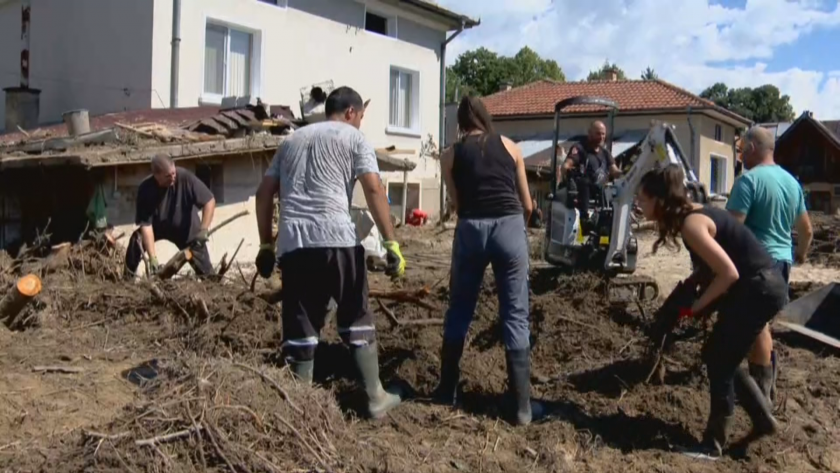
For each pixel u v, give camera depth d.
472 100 5.23
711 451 4.80
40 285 6.14
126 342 5.91
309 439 4.06
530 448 4.66
